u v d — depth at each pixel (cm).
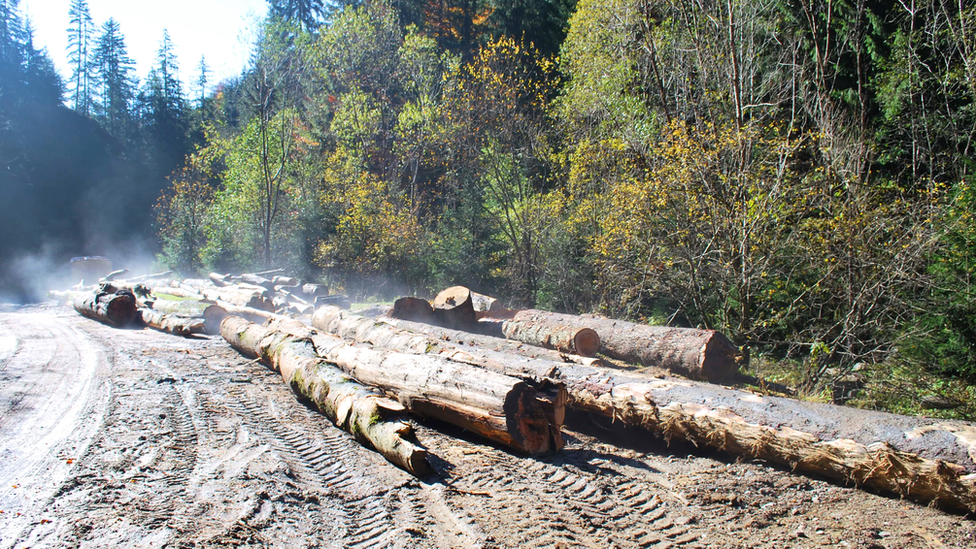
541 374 725
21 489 474
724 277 1123
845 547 402
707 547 400
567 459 584
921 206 940
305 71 3238
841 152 1120
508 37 3105
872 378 884
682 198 1174
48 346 1263
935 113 1252
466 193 2297
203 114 6450
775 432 540
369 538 401
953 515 452
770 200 1055
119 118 6700
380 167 3127
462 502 467
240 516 425
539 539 403
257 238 2936
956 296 848
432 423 704
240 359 1098
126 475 507
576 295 1773
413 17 3838
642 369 790
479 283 2225
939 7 1322
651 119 1670
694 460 584
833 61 1502
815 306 1055
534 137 2008
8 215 4500
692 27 1577
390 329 966
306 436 634
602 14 1794
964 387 842
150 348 1227
